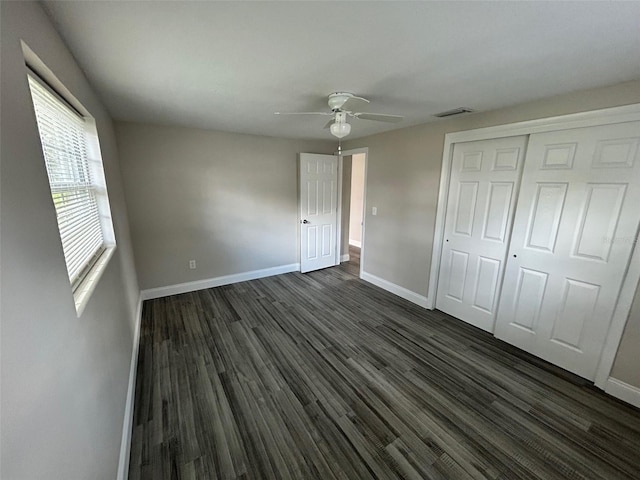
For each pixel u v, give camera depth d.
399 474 1.52
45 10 1.11
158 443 1.69
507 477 1.51
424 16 1.17
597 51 1.46
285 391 2.11
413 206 3.53
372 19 1.20
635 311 1.97
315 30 1.29
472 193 2.93
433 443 1.70
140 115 2.87
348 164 5.25
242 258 4.30
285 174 4.42
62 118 1.52
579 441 1.72
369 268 4.36
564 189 2.25
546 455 1.63
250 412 1.92
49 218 0.94
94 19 1.18
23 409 0.65
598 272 2.12
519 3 1.07
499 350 2.64
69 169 1.56
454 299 3.25
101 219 2.09
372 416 1.89
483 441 1.71
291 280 4.45
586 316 2.21
